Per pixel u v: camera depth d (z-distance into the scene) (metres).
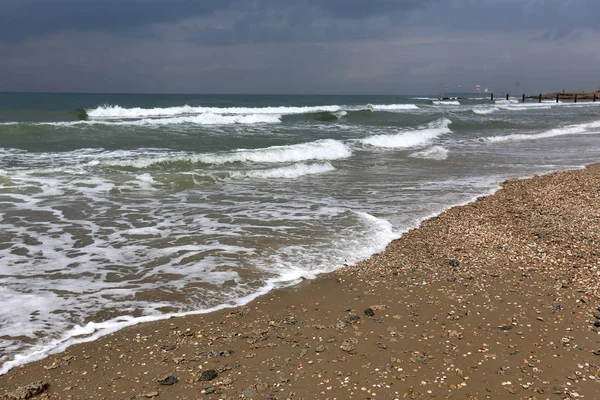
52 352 4.14
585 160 16.97
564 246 6.98
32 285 5.52
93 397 3.48
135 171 12.98
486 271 6.08
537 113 49.28
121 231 7.76
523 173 14.21
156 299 5.26
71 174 12.19
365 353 4.11
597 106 71.81
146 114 34.97
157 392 3.54
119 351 4.17
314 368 3.87
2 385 3.62
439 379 3.68
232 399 3.44
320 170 14.33
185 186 11.57
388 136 20.94
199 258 6.54
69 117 30.81
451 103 79.44
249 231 7.85
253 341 4.35
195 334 4.49
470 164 15.91
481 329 4.52
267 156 15.73
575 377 3.66
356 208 9.60
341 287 5.65
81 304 5.08
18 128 20.11
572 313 4.81
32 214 8.63
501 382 3.62
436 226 8.27
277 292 5.51
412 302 5.20
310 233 7.79
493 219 8.70
